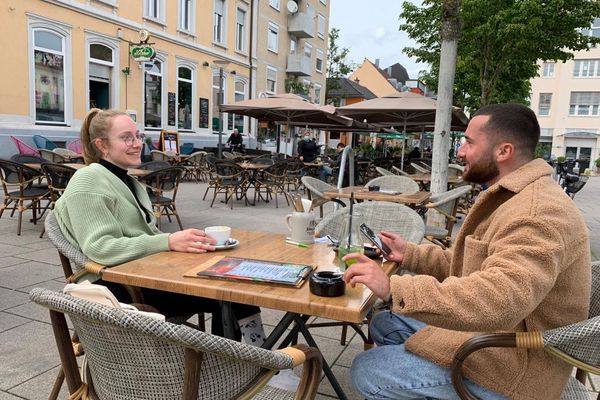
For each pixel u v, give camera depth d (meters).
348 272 1.49
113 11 13.64
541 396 1.45
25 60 11.22
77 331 1.34
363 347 3.05
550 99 39.78
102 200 2.08
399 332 1.98
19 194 5.98
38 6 11.41
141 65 14.89
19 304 3.49
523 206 1.39
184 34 16.86
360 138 35.62
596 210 11.16
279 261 1.97
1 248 5.06
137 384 1.26
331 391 2.50
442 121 6.21
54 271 4.33
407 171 15.55
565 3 9.88
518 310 1.25
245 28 20.89
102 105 13.98
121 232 2.13
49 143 11.50
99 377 1.35
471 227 1.65
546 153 40.09
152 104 15.73
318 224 2.92
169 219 7.07
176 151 15.88
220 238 2.16
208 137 18.58
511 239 1.34
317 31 28.22
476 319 1.26
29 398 2.31
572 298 1.40
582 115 39.00
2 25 10.65
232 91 20.16
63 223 2.11
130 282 1.75
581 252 1.37
